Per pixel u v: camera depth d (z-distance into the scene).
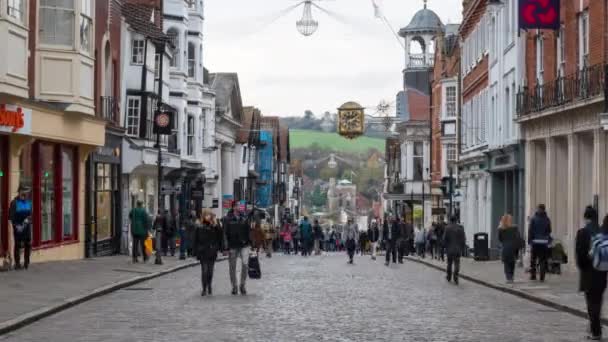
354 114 49.69
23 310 19.27
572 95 33.41
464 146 60.22
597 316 16.66
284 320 19.33
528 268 33.97
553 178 37.59
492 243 49.16
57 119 33.69
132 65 46.91
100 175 41.62
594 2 31.80
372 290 27.39
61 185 36.00
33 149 33.22
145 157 47.16
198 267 37.75
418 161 89.56
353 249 45.22
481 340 16.53
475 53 56.28
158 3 53.97
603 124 27.89
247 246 25.59
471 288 28.70
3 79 27.62
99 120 37.97
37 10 32.12
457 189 61.12
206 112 66.56
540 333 17.61
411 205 83.00
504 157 45.50
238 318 19.62
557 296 24.14
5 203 30.28
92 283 26.16
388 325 18.59
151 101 48.44
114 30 42.78
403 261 50.22
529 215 40.38
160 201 37.75
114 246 43.84
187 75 58.47
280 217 122.75
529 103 39.16
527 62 41.38
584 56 33.69
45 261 33.97
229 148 81.06
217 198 73.56
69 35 32.78
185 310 21.14
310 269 38.78
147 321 18.98
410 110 89.88
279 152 121.12
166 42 50.84
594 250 16.33
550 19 35.19
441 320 19.59
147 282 29.11
